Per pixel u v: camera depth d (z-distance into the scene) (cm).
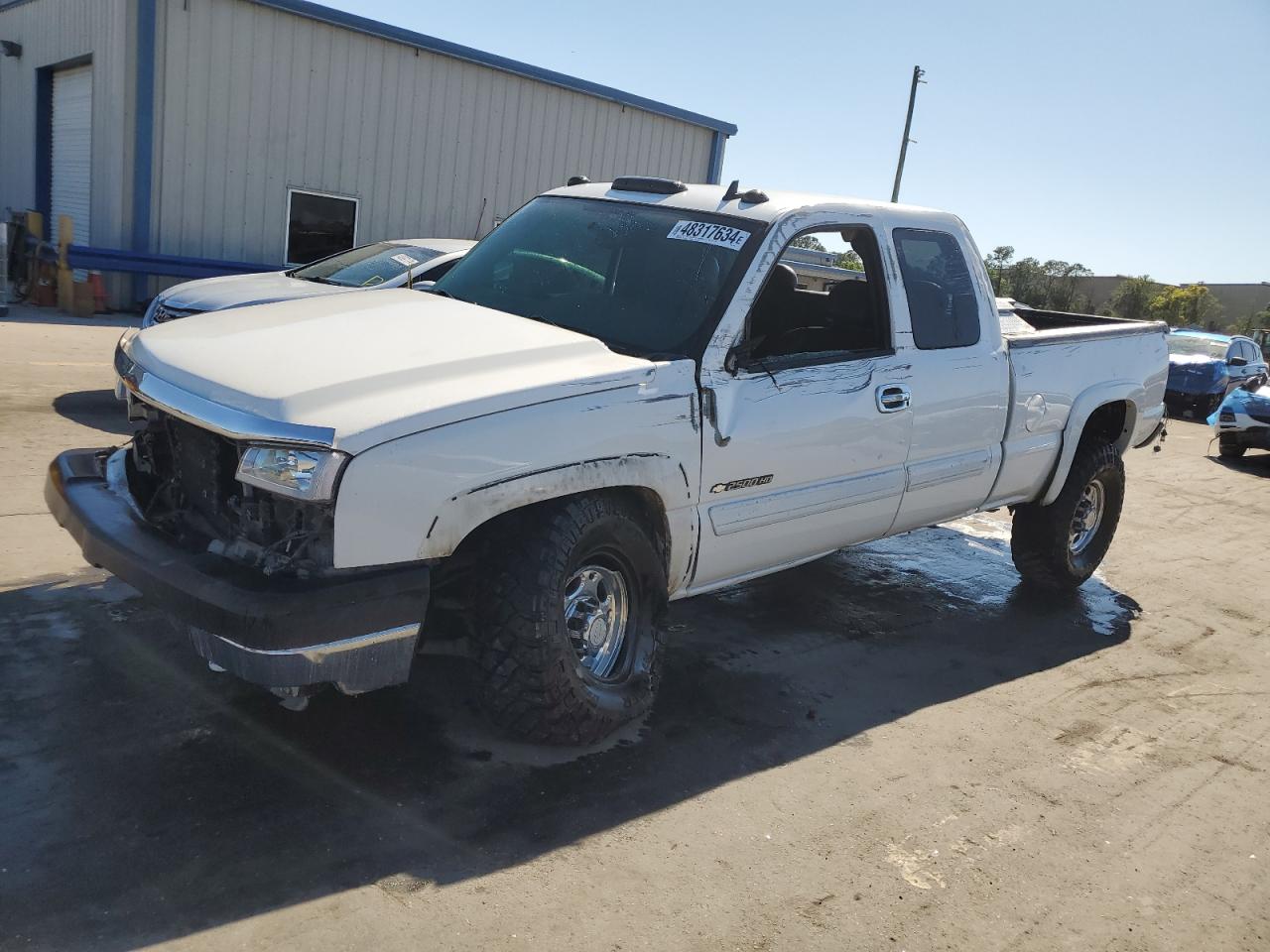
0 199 1945
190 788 312
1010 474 540
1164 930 303
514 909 275
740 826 330
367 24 1571
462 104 1730
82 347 1109
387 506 291
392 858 291
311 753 342
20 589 439
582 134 1905
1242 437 1259
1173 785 393
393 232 1712
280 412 291
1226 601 656
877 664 487
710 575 407
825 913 291
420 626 304
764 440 397
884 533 491
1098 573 696
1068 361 565
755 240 407
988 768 393
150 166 1443
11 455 634
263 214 1566
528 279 442
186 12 1420
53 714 345
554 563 332
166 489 352
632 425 350
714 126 2095
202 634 293
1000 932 293
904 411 459
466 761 348
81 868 270
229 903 263
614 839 314
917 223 482
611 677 375
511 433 315
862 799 358
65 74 1638
